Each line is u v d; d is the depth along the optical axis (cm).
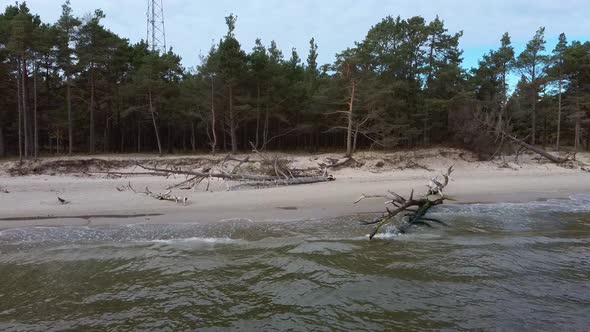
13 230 1134
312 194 1745
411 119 3669
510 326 598
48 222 1231
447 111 3603
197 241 1035
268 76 3734
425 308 659
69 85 3722
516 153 3134
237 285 760
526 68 3934
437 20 3528
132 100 4066
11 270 841
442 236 1083
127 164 2870
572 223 1223
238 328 603
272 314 646
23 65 3259
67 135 4425
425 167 2803
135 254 938
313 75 4622
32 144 3888
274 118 4228
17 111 3884
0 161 3005
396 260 884
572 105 4059
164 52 4594
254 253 937
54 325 614
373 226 1182
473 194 1772
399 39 3634
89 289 748
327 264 860
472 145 3238
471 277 787
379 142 3422
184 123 4297
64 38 3553
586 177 2388
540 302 679
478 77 3809
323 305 674
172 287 754
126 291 738
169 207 1462
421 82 3734
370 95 3219
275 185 2048
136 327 609
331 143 4881
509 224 1216
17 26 3028
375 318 628
